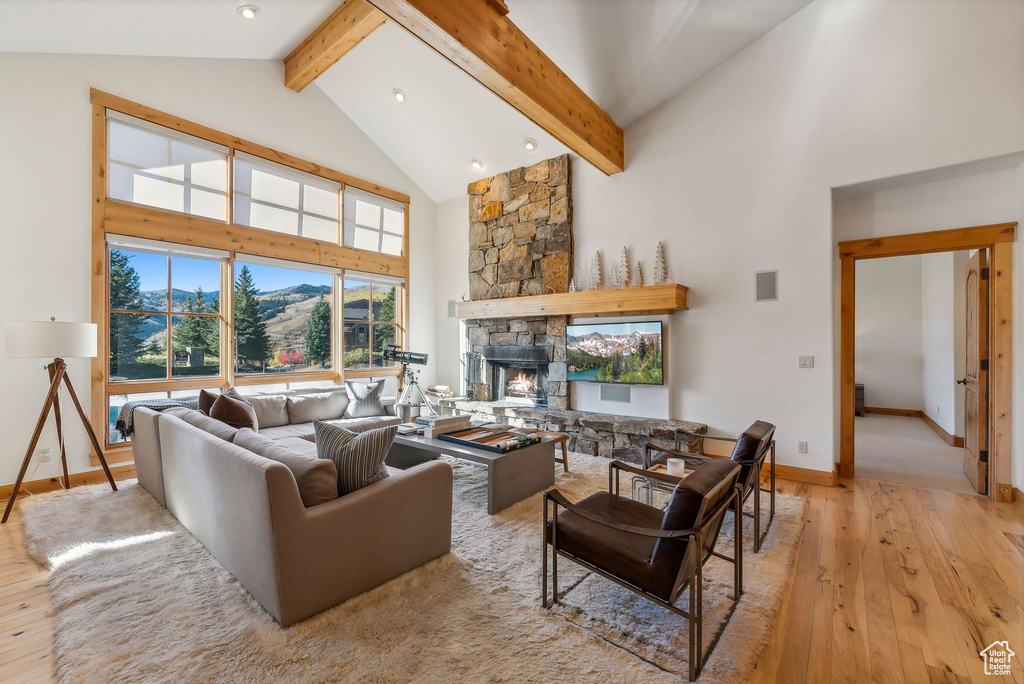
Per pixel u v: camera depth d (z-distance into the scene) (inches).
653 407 184.9
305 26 174.9
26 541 103.3
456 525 113.1
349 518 78.5
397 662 64.8
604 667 64.4
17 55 136.1
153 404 145.2
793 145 155.7
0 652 68.1
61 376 128.3
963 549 103.0
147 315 163.8
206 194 176.7
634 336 186.5
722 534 110.3
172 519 114.7
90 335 127.2
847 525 117.1
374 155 239.6
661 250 184.1
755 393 163.3
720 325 170.7
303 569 72.8
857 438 224.8
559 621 74.7
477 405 223.8
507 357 229.9
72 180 144.9
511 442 130.2
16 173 135.6
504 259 231.0
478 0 115.6
